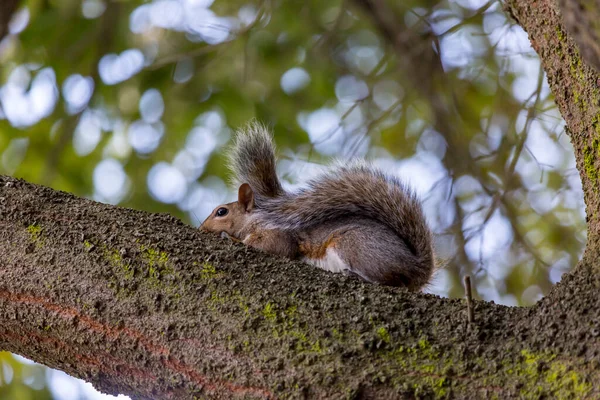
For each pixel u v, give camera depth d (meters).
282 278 5.05
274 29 13.23
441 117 12.30
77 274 5.18
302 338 4.63
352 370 4.44
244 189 9.16
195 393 4.72
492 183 12.42
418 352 4.46
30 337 5.26
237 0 13.20
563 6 3.95
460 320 4.59
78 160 13.11
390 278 7.86
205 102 13.12
